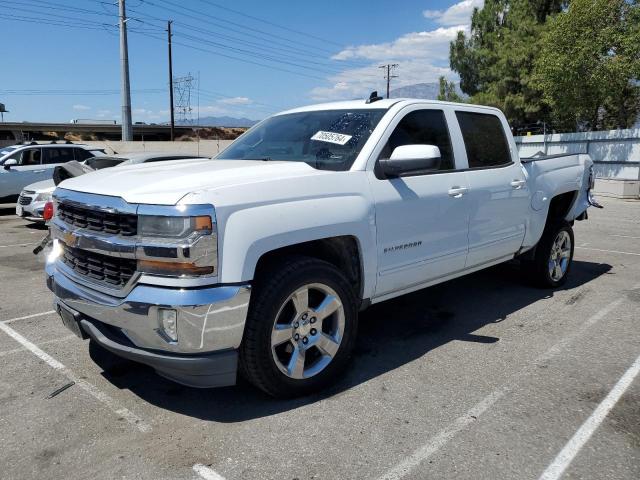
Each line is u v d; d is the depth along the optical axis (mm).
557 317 5125
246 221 3078
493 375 3861
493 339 4559
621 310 5332
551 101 21328
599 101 21016
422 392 3602
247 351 3213
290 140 4363
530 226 5430
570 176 6043
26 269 7480
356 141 3975
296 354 3420
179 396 3572
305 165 3773
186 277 2949
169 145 39000
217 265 3002
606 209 14914
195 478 2701
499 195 4906
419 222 4109
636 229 10992
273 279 3232
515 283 6340
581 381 3756
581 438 3039
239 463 2822
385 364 4062
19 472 2766
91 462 2844
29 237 10398
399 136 4098
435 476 2705
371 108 4277
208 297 2955
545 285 6020
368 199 3729
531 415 3293
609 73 19359
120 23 27812
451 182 4410
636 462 2816
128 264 3119
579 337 4598
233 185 3150
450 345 4438
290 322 3402
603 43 19172
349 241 3723
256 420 3252
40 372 3965
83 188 3500
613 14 19250
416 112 4301
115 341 3242
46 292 6246
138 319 3010
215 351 3086
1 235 10672
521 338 4582
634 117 25016
